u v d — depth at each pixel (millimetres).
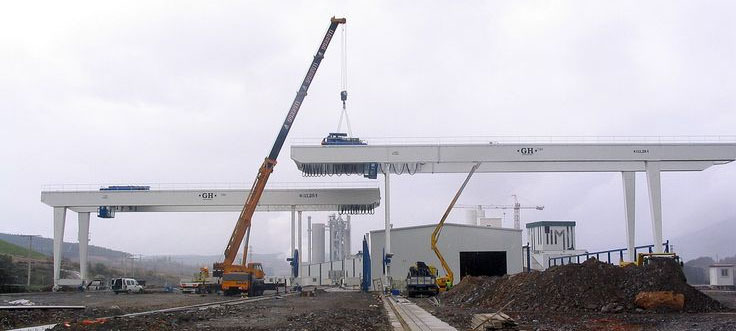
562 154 53531
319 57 58125
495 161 53719
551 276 33750
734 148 53344
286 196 66000
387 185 56281
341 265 102938
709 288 64562
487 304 35625
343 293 57750
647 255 35875
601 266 33156
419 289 49000
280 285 65125
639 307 30469
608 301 31016
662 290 30734
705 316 27828
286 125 57719
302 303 39625
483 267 65688
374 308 34625
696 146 53438
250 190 62438
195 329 20938
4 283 66500
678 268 32438
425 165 58406
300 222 68250
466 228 65688
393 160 54000
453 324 24453
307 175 61188
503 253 65625
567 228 97500
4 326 21703
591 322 25531
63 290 66188
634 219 57875
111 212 68562
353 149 54219
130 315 26328
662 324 24453
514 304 32906
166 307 34781
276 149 57531
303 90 58031
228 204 66625
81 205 67062
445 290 52688
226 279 52656
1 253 85562
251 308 33812
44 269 82125
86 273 69250
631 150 53469
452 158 53938
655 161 53781
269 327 21984
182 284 61719
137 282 65688
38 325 22141
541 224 97375
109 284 69938
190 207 69688
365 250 61781
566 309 30828
